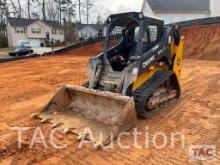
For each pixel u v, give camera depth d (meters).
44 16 57.69
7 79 11.19
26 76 11.90
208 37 20.09
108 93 5.14
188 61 17.36
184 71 12.77
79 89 5.61
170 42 6.42
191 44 20.36
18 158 4.21
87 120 5.36
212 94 8.13
